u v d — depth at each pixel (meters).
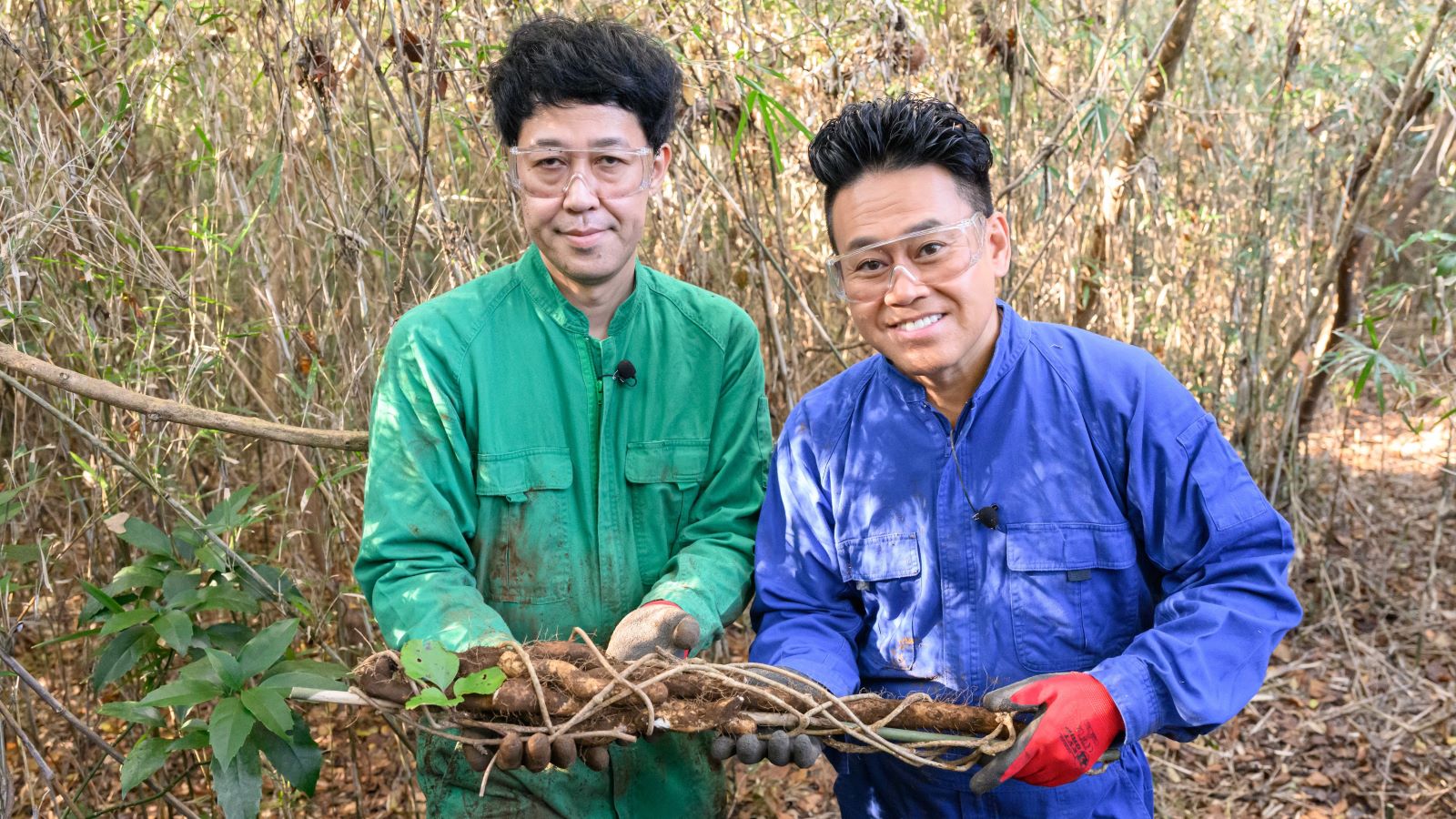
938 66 2.74
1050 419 1.49
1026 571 1.48
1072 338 1.53
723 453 1.73
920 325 1.42
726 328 1.71
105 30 2.56
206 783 2.57
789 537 1.65
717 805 1.82
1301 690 3.19
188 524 2.10
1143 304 3.39
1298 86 3.44
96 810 2.33
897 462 1.55
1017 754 1.31
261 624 2.66
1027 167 2.75
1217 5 3.57
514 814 1.66
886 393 1.57
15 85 2.26
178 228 2.67
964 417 1.50
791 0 2.45
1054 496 1.48
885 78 2.37
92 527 2.56
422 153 1.95
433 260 2.40
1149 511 1.47
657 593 1.57
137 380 2.23
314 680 1.65
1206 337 3.59
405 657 1.37
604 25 1.51
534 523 1.62
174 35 2.49
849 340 3.08
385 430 1.59
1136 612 1.52
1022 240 3.12
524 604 1.64
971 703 1.51
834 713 1.41
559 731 1.35
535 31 1.49
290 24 2.11
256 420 1.84
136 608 1.94
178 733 2.53
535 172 1.50
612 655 1.44
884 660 1.59
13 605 2.86
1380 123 3.49
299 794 2.61
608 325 1.65
